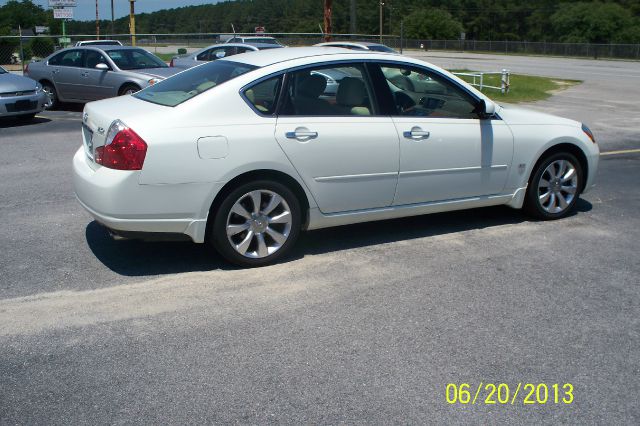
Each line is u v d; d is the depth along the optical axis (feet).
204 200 15.31
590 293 15.26
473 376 11.55
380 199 17.61
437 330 13.24
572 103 61.36
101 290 14.92
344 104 16.92
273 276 15.94
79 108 51.98
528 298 14.92
